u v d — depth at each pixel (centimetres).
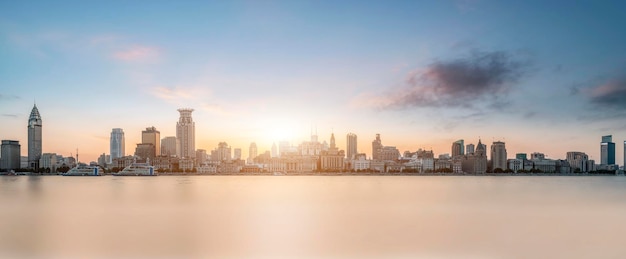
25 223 12600
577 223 12475
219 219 13412
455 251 9231
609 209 15838
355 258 8869
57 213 14738
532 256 8850
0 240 10362
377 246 9700
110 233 11062
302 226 12038
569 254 8925
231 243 9975
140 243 10006
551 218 13550
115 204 17625
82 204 17575
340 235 10819
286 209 15925
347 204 17962
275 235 10862
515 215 14275
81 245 9750
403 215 14338
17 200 19188
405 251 9256
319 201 19212
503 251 9181
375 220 13225
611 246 9506
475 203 18150
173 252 9244
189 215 14225
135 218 13638
